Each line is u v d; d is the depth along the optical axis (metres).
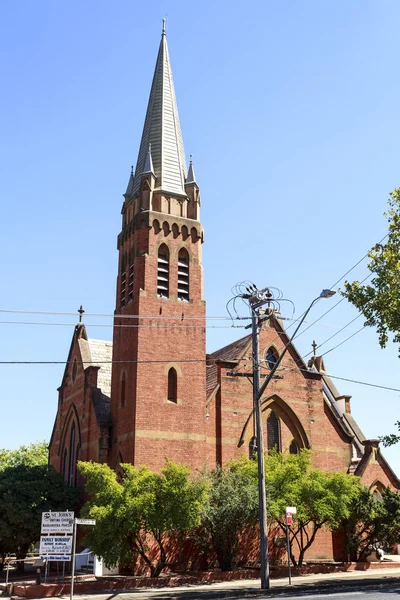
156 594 28.84
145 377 42.53
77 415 50.53
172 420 42.44
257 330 33.97
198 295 46.75
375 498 46.41
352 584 31.25
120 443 42.94
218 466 41.56
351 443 50.97
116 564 35.19
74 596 29.16
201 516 37.94
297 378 49.78
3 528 41.47
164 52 56.34
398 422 33.78
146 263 45.44
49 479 45.09
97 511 32.62
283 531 44.25
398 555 53.00
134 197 49.91
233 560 39.28
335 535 47.00
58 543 27.98
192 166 50.59
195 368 44.53
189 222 48.25
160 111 52.53
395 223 34.50
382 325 34.50
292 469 39.47
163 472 34.75
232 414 45.72
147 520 33.09
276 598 25.70
